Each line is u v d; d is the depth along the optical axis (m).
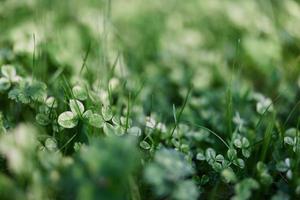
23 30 0.49
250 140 0.40
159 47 0.56
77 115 0.36
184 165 0.32
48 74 0.46
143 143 0.37
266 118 0.42
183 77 0.52
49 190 0.33
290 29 0.54
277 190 0.37
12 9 0.53
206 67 0.53
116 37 0.54
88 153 0.30
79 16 0.56
